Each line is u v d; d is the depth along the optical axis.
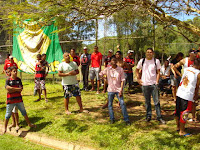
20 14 4.61
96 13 4.71
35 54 11.16
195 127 4.61
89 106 6.68
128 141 4.02
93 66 8.74
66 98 5.88
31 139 4.63
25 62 11.59
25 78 13.06
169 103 6.86
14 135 4.92
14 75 4.82
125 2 4.64
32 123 5.29
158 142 3.88
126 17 7.96
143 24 8.59
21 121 5.45
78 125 4.97
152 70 4.87
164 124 4.87
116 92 4.99
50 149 4.07
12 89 4.73
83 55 9.13
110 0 4.59
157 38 10.21
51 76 13.80
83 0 4.21
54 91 9.15
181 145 3.74
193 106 4.96
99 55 8.66
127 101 7.11
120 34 9.39
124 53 10.40
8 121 5.20
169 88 8.02
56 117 5.64
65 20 4.50
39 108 6.52
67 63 5.76
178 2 4.65
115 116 5.61
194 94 4.23
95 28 9.35
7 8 4.51
